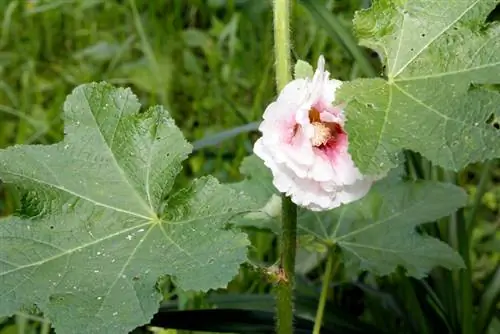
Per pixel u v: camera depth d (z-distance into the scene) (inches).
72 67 82.0
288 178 32.0
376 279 51.7
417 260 40.7
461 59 31.9
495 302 45.6
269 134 31.8
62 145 34.9
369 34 32.4
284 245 35.0
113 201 34.2
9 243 33.3
